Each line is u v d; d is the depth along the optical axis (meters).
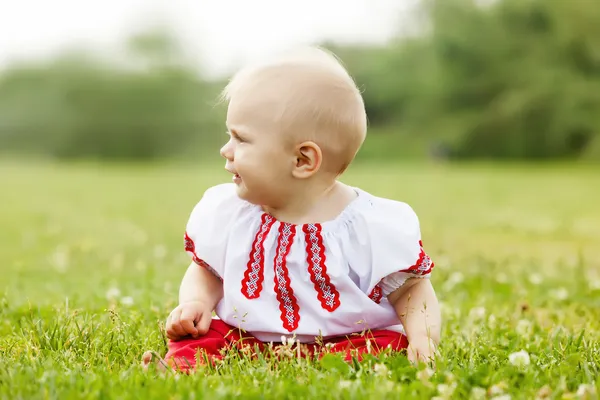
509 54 34.97
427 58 37.03
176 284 5.23
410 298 3.07
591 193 16.89
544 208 13.55
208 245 3.16
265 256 3.07
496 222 11.13
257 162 3.00
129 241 8.74
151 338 3.39
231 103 3.09
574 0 33.00
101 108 37.12
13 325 3.77
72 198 15.62
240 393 2.48
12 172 25.31
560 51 33.91
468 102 35.81
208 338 3.06
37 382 2.58
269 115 2.99
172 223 10.96
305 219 3.10
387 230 3.03
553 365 2.97
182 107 37.38
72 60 38.25
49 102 37.59
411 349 2.96
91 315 3.83
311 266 3.03
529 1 34.56
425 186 18.70
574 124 32.88
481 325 3.79
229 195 3.27
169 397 2.43
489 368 2.79
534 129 33.69
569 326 4.09
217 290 3.24
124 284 5.33
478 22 35.50
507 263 6.52
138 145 36.69
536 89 33.50
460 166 29.80
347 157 3.08
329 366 2.74
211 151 36.72
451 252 7.86
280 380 2.64
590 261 7.55
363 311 3.01
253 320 3.03
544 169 27.36
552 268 6.75
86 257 7.34
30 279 5.91
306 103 2.98
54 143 37.09
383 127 37.84
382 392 2.45
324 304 3.02
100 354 3.09
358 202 3.13
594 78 33.53
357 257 3.05
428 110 36.44
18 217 11.71
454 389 2.54
